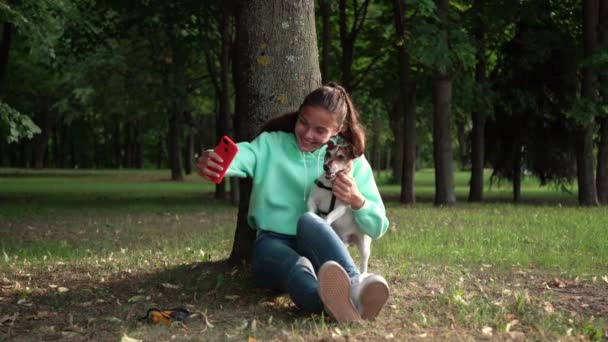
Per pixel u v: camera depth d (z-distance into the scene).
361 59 22.11
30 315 4.39
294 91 5.62
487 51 21.12
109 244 9.07
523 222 11.77
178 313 4.14
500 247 8.23
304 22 5.68
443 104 17.19
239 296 4.75
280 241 4.36
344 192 4.21
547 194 24.64
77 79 26.38
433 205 17.22
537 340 3.65
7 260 6.96
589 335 3.82
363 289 3.78
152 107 26.09
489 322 4.05
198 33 18.14
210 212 14.82
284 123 4.60
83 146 62.19
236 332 3.78
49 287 5.26
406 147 18.48
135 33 21.36
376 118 31.83
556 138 19.84
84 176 40.84
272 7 5.58
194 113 39.00
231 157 4.09
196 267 5.87
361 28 20.02
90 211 15.14
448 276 5.94
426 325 3.96
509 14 18.05
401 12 16.28
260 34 5.59
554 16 19.73
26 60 27.97
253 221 4.59
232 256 5.88
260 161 4.48
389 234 9.83
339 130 4.37
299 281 3.90
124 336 3.61
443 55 15.43
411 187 18.48
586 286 5.67
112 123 57.00
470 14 18.20
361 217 4.32
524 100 19.03
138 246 8.74
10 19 11.80
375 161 50.78
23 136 11.53
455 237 9.44
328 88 4.27
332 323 3.92
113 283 5.34
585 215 13.00
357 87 22.08
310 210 4.36
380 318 4.07
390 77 20.89
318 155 4.49
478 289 5.30
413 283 5.37
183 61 19.05
